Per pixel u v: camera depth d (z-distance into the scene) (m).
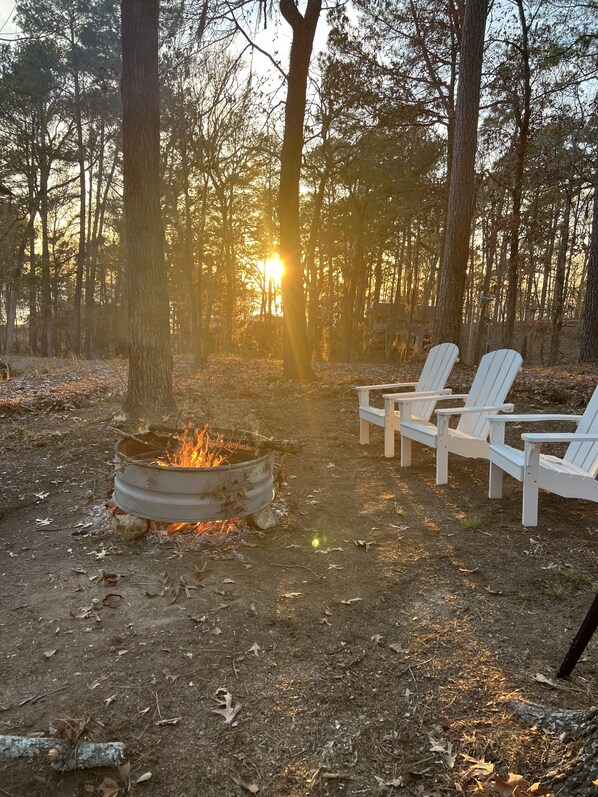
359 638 2.19
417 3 12.89
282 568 2.83
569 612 2.36
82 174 24.30
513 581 2.63
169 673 1.96
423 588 2.59
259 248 24.28
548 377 8.35
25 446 5.26
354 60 13.41
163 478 3.00
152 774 1.55
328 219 23.34
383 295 41.00
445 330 9.29
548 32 12.77
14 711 1.78
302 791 1.50
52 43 19.88
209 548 3.06
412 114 13.84
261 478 3.21
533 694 1.83
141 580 2.70
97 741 1.64
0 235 23.92
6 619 2.38
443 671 1.97
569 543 3.08
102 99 17.77
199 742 1.66
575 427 5.82
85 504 3.78
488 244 17.42
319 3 8.15
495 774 1.52
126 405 5.62
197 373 10.78
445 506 3.74
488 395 4.50
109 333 32.31
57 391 8.32
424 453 5.16
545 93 13.55
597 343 11.34
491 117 16.22
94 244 27.78
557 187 17.69
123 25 5.09
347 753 1.63
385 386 5.45
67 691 1.88
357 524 3.42
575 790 1.36
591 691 1.84
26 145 23.92
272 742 1.67
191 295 13.82
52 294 30.41
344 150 18.75
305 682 1.92
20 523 3.52
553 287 32.28
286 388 8.21
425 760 1.60
